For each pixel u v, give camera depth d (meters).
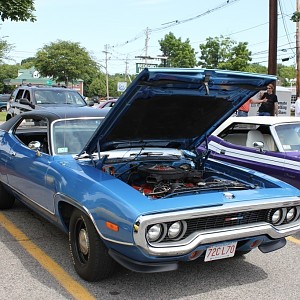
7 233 5.52
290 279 4.34
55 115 5.34
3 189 6.30
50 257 4.77
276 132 6.69
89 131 5.25
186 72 3.85
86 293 3.94
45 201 4.76
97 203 3.78
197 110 4.67
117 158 4.92
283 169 6.29
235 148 7.16
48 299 3.83
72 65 44.84
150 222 3.43
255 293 4.02
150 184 4.51
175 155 5.30
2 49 47.53
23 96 15.25
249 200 3.89
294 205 4.12
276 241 4.29
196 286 4.14
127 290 4.02
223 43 39.03
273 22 14.46
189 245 3.60
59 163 4.64
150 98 4.18
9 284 4.11
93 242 3.90
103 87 79.06
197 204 3.65
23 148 5.55
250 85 4.41
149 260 3.55
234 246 3.91
